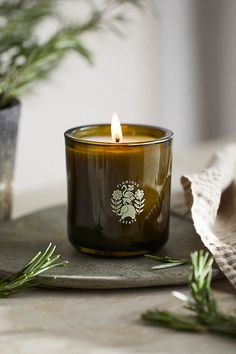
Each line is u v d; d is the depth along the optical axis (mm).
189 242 636
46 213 720
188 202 623
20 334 487
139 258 597
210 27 1326
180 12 1263
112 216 585
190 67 1309
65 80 1104
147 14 1189
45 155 1111
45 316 517
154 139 634
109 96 1181
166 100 1280
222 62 1361
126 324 500
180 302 537
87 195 590
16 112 731
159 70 1254
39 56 751
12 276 550
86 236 597
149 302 538
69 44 781
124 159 576
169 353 457
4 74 760
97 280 548
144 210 589
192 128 1344
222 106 1388
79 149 586
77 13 1073
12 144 734
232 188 691
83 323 503
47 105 1092
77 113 1138
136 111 1231
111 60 1167
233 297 542
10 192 751
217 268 562
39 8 766
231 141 1110
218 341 471
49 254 552
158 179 591
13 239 650
